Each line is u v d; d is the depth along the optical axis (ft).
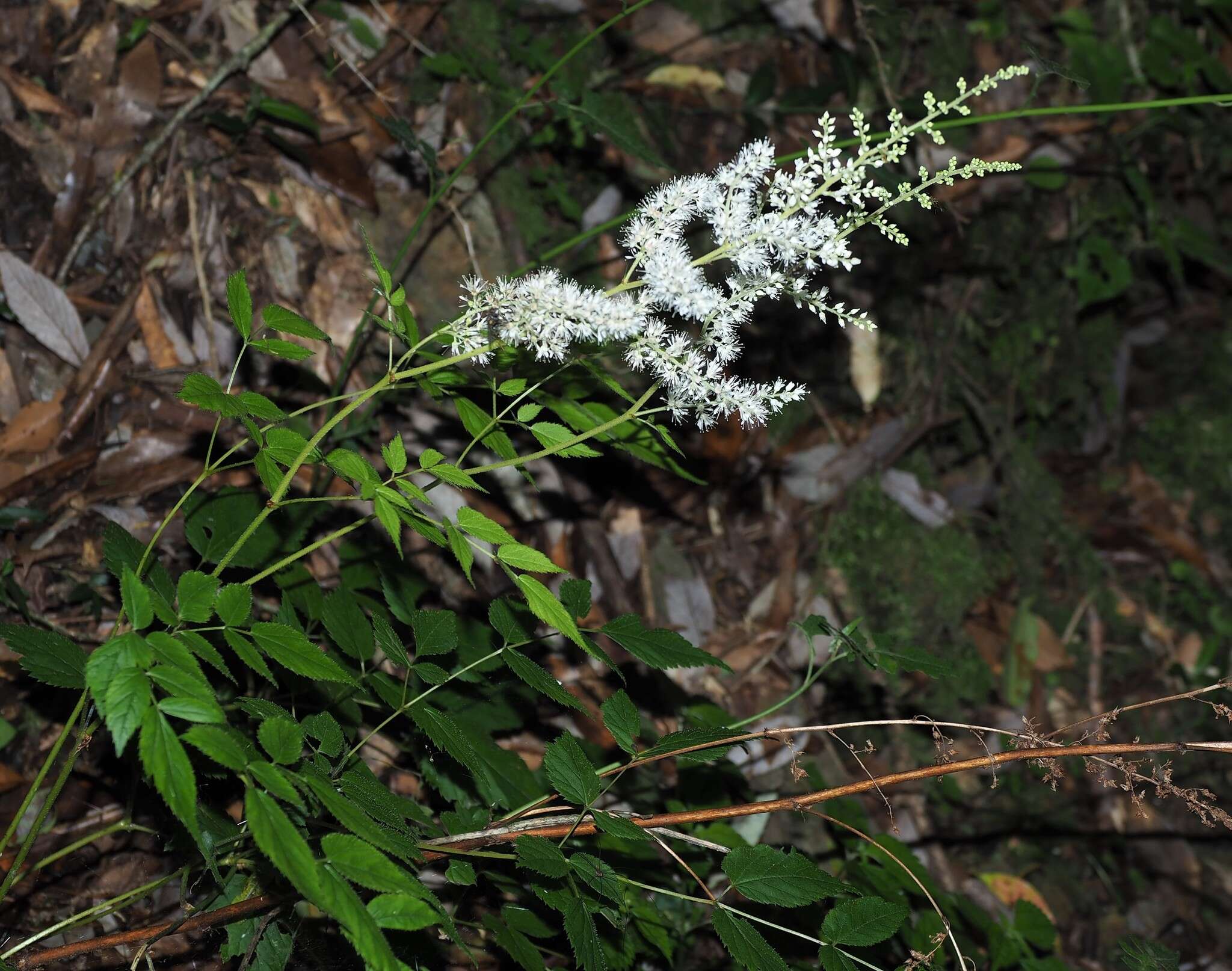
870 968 5.82
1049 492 15.16
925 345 14.53
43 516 9.18
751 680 12.16
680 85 13.60
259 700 5.83
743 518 13.19
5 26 10.59
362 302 11.22
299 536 7.92
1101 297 15.07
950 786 12.82
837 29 14.35
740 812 6.44
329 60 11.89
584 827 6.31
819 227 5.28
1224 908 13.28
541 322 5.38
